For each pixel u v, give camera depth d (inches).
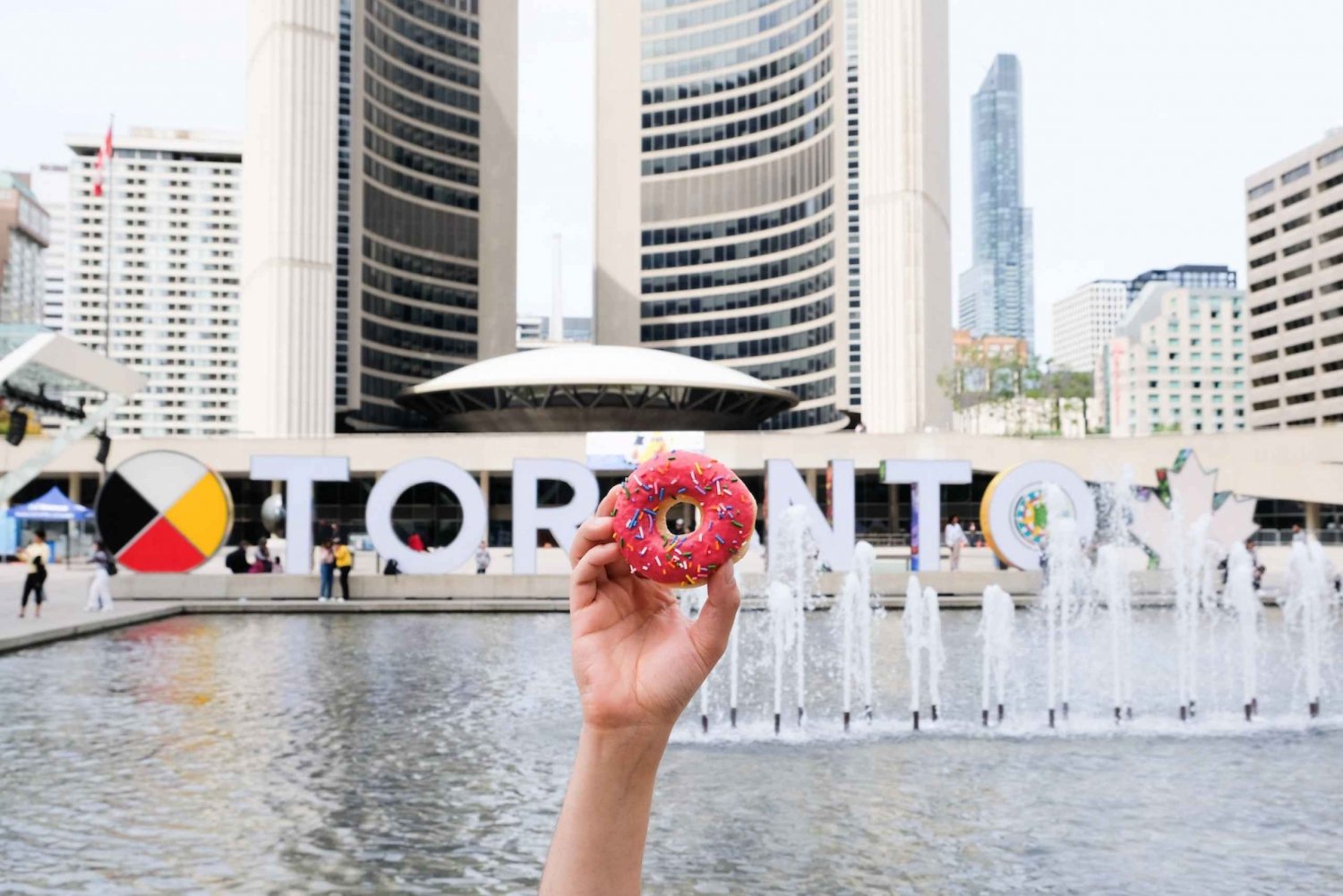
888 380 3065.9
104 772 380.8
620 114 4375.0
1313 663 692.1
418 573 1127.0
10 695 544.4
